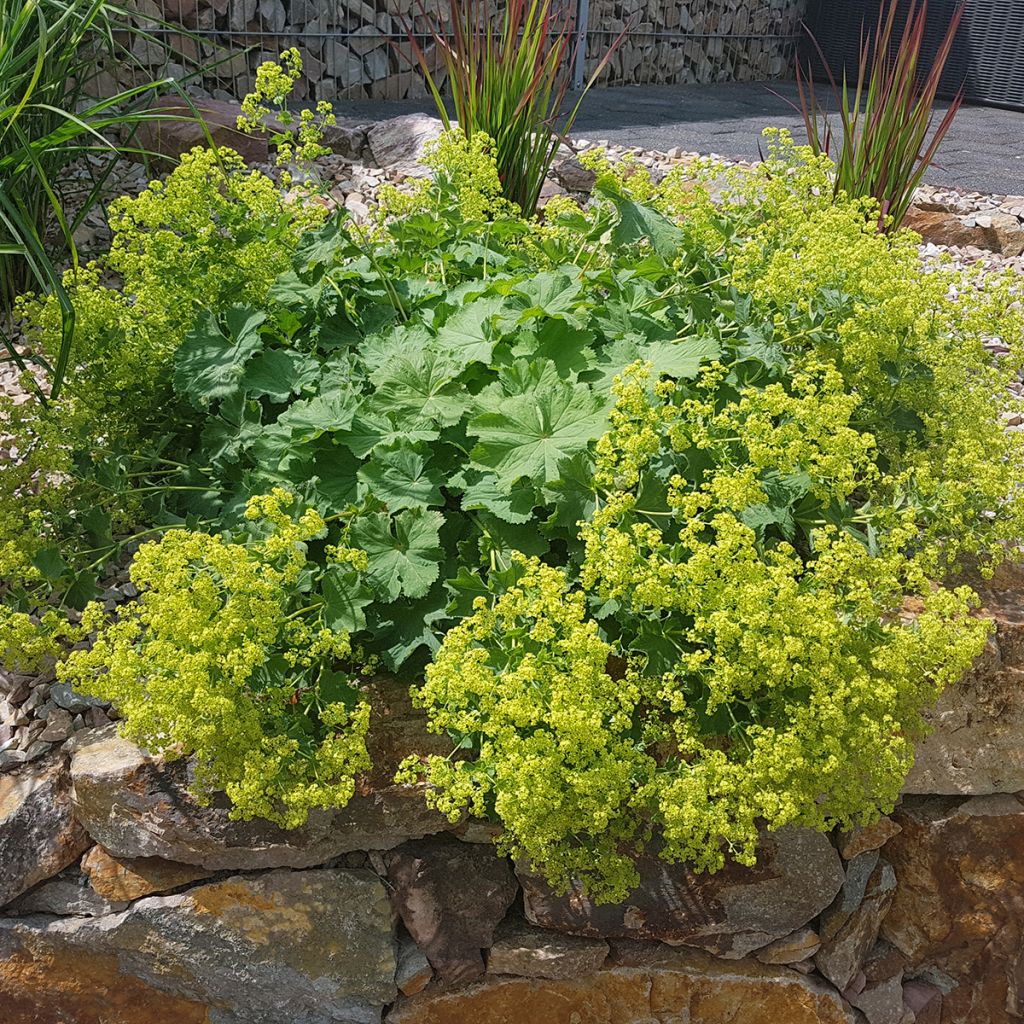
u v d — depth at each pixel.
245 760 1.87
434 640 2.15
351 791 1.89
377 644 2.28
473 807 1.98
